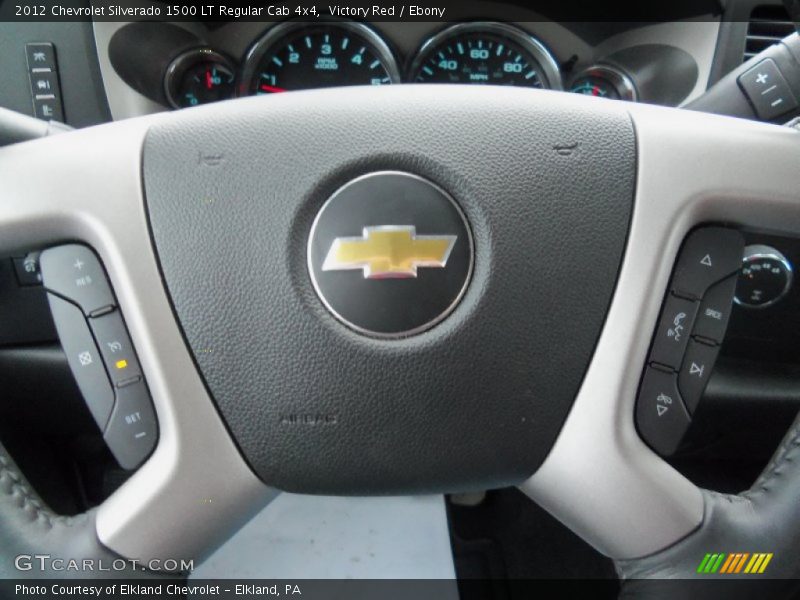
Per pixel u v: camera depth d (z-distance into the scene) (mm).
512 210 865
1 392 1397
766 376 1361
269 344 844
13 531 828
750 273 1236
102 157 894
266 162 876
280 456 855
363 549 1705
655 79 1921
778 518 822
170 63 1906
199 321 853
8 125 976
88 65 1680
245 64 1961
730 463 1588
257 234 858
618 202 883
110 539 827
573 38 1979
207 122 908
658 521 835
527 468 876
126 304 863
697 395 874
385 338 837
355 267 842
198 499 848
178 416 845
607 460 845
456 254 853
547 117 905
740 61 1790
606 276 868
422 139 880
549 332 854
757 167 895
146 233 869
